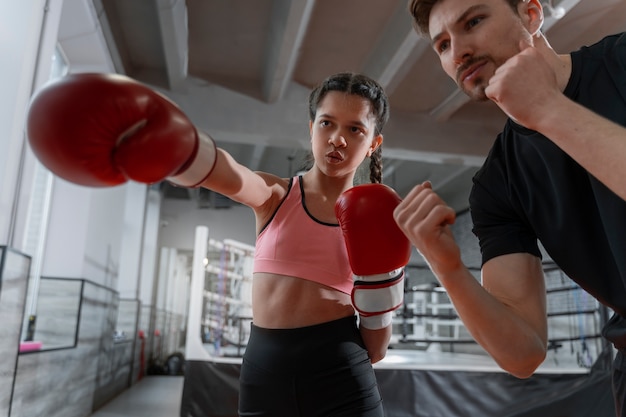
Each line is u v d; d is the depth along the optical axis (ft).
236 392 14.46
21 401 10.16
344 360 3.57
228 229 37.73
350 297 3.79
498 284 3.52
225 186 3.16
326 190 3.96
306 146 19.13
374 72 16.63
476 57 2.95
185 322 46.06
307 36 15.84
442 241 2.46
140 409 17.83
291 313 3.63
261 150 26.27
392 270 3.23
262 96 18.40
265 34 15.84
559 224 3.28
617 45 3.02
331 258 3.72
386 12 14.64
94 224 15.47
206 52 16.98
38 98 2.22
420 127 19.92
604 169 2.11
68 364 13.42
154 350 34.40
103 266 17.28
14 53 8.34
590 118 2.18
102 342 17.62
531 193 3.43
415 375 14.62
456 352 27.76
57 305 13.94
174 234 37.40
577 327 20.66
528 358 2.97
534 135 3.24
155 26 15.31
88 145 2.19
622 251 2.80
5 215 8.06
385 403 14.34
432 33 3.19
